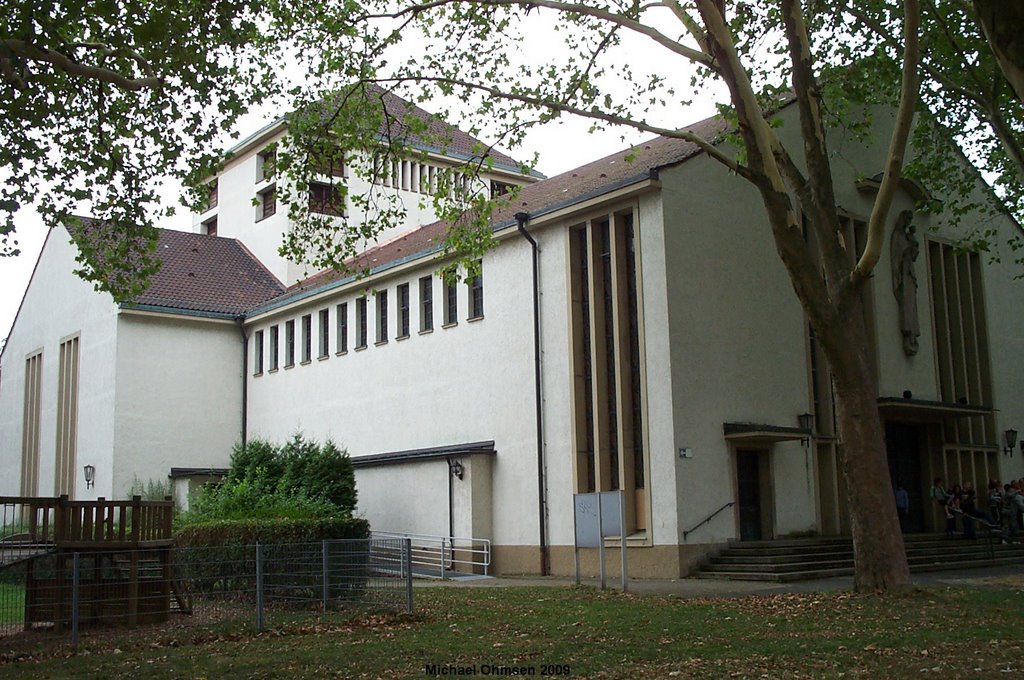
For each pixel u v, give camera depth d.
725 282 23.91
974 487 30.25
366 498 29.42
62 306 39.38
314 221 19.92
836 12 20.56
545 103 18.48
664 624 13.47
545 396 25.06
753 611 14.73
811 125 16.30
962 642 11.65
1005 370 32.97
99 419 35.38
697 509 22.23
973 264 32.94
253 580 14.65
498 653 11.43
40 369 40.75
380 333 31.53
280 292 39.47
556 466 24.55
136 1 13.83
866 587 15.55
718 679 9.86
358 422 31.64
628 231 24.09
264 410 36.34
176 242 40.78
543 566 24.47
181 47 14.36
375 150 20.36
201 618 14.62
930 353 29.61
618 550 22.95
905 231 29.33
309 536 17.58
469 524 25.77
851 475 15.80
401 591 14.74
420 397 29.16
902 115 15.01
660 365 22.55
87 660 11.80
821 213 16.22
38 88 14.61
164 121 16.05
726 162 16.41
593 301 24.27
